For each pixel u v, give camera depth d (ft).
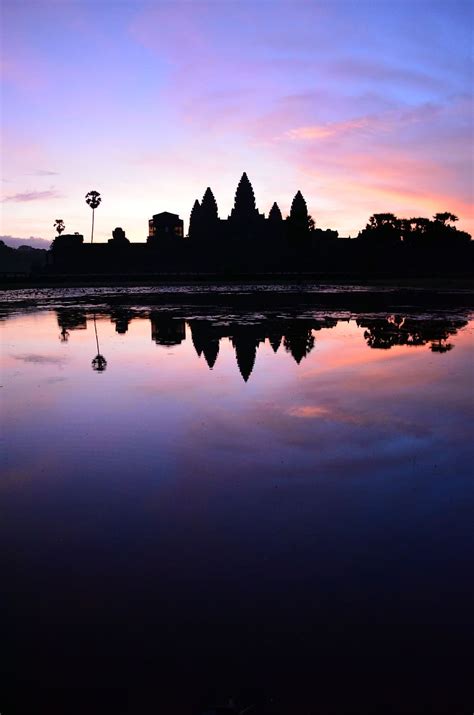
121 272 270.46
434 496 19.77
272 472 22.17
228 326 74.38
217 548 16.33
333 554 15.90
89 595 14.02
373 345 56.54
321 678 11.14
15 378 40.34
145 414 30.45
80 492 20.45
